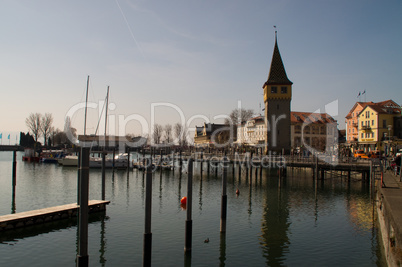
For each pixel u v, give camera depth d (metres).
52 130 123.69
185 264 17.45
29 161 90.19
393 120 75.88
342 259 18.31
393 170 35.47
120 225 24.42
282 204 33.03
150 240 14.82
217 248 19.89
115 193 39.00
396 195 17.62
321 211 29.94
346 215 28.39
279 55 77.88
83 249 13.14
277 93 74.81
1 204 31.39
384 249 19.19
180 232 22.95
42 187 42.25
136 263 17.45
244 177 55.94
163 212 28.92
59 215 25.06
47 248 19.53
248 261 18.00
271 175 57.66
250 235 22.55
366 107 80.00
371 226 24.91
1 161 100.62
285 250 19.69
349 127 93.06
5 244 20.06
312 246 20.39
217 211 29.70
